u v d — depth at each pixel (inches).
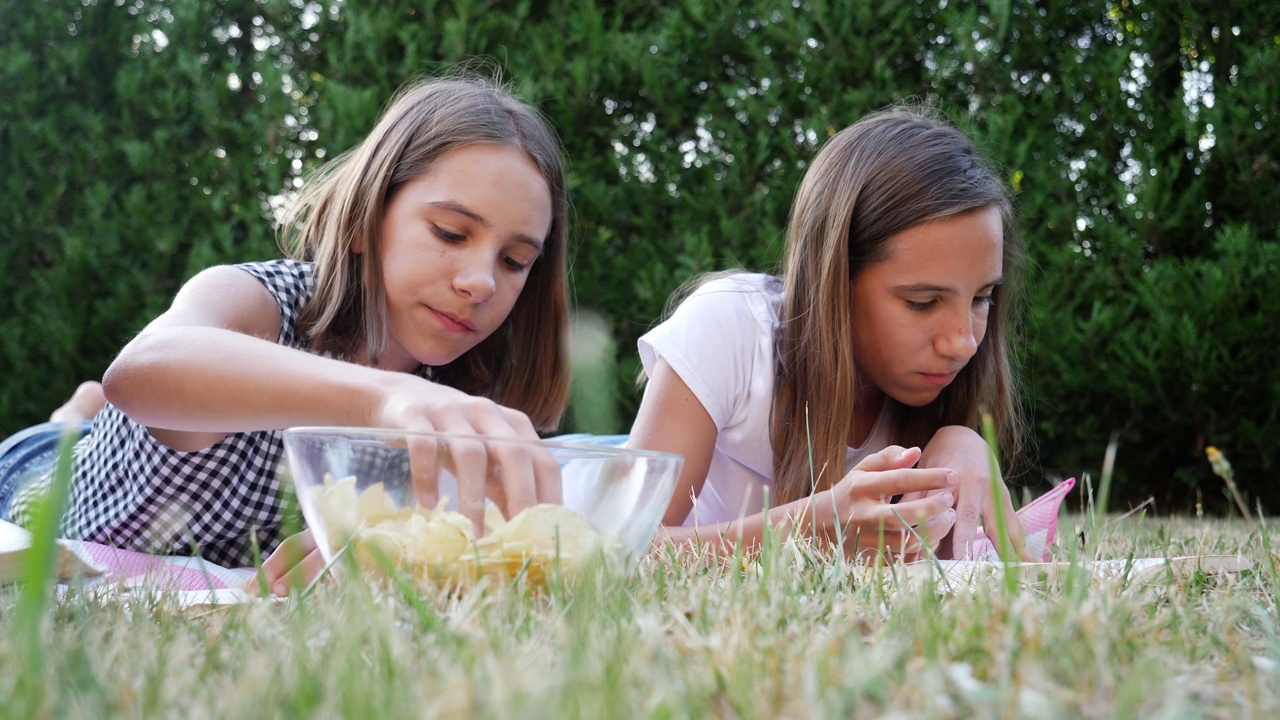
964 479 65.4
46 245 168.1
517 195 67.9
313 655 23.1
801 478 71.1
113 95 171.0
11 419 164.2
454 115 69.7
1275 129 151.3
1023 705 19.5
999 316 80.9
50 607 30.1
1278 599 32.0
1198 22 157.3
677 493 70.1
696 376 71.1
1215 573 41.8
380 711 17.9
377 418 36.8
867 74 163.5
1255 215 154.6
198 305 61.7
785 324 73.8
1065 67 160.2
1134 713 19.9
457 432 33.8
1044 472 161.8
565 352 81.4
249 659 22.6
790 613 29.5
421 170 68.0
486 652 22.3
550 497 32.1
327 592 31.5
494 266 68.4
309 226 79.4
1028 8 162.9
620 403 156.3
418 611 25.7
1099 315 152.9
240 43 174.6
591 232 165.8
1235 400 150.9
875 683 20.2
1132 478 160.6
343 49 171.0
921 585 31.7
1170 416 152.9
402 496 31.5
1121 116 157.6
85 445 78.9
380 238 69.0
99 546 60.4
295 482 33.2
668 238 166.7
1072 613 26.0
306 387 39.1
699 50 169.0
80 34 169.5
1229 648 26.5
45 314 165.2
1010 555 31.4
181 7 169.0
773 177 162.1
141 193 165.0
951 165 68.7
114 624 28.7
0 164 168.1
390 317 69.7
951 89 163.5
